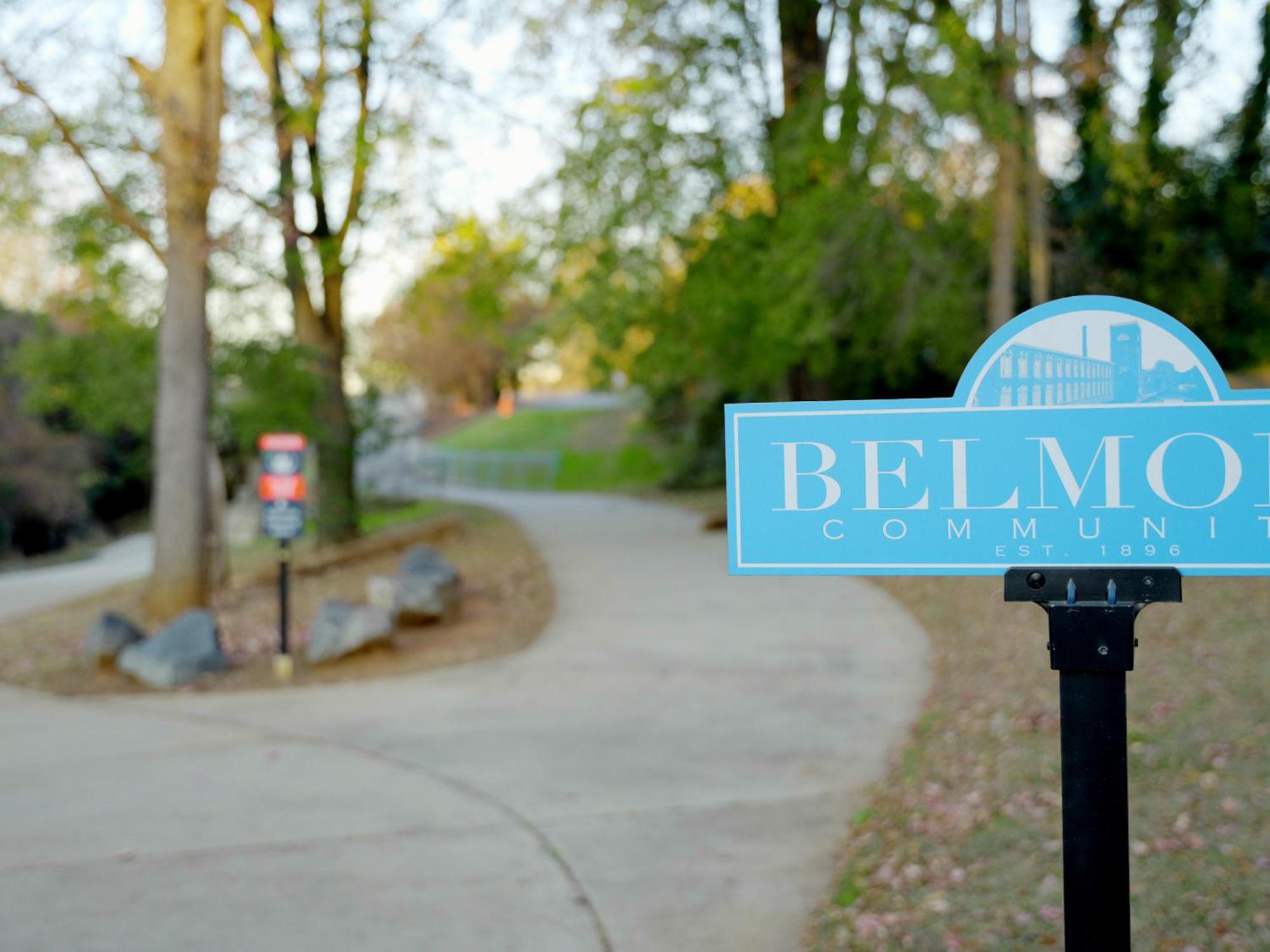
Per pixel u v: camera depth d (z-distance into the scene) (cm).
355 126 1515
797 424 221
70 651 1221
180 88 1296
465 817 642
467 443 5259
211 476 1638
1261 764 559
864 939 457
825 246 1530
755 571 223
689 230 1728
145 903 529
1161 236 1764
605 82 1594
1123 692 209
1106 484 210
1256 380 2055
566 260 1734
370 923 505
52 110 1257
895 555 218
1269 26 1422
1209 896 439
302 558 1855
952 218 1606
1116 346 210
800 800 654
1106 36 1380
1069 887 211
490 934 491
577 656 1077
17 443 3353
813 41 1775
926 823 573
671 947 474
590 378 2122
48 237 1503
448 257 1775
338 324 1967
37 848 606
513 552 1816
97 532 3803
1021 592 213
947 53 1367
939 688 880
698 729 816
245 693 991
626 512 2598
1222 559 206
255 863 578
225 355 1584
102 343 1641
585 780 707
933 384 2106
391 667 1062
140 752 804
